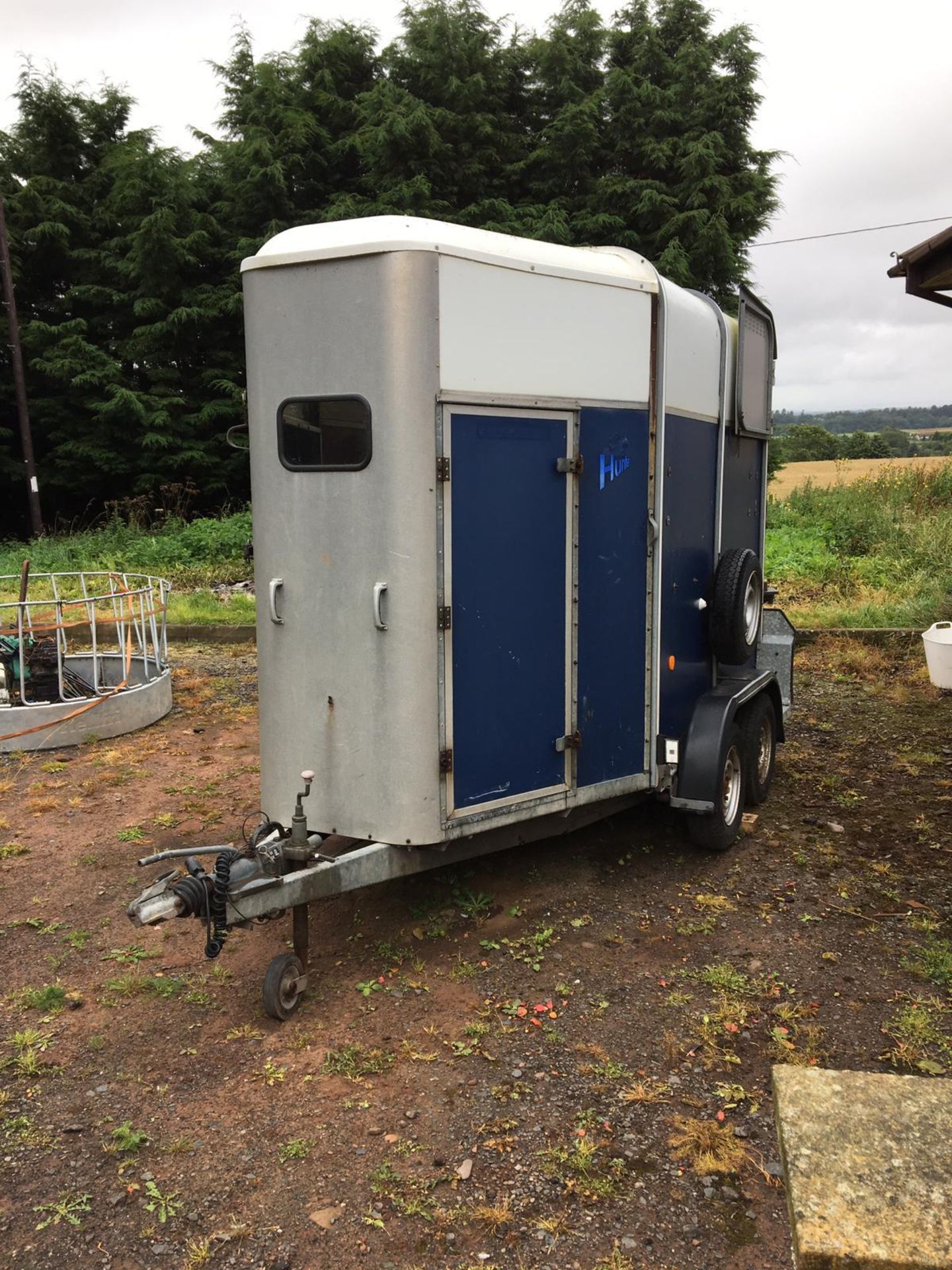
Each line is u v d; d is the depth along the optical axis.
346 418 3.89
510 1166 2.94
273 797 4.32
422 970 4.09
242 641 11.75
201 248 22.14
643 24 22.09
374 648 3.94
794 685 9.05
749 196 20.16
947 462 19.80
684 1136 3.05
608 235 20.25
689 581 5.19
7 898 4.81
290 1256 2.63
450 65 21.25
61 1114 3.23
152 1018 3.78
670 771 5.01
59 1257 2.64
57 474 22.47
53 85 23.88
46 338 21.98
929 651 8.94
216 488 22.30
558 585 4.32
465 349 3.86
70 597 13.30
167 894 3.39
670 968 4.09
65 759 7.11
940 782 6.48
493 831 4.37
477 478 3.97
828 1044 3.53
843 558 14.20
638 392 4.61
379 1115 3.19
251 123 22.22
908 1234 1.80
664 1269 2.57
